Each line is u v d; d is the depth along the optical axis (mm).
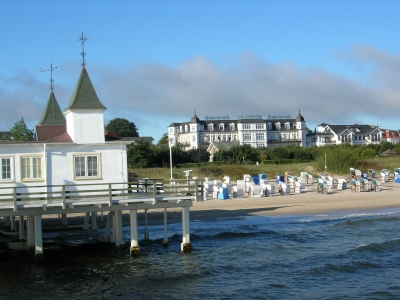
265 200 46281
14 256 26766
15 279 22781
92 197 24719
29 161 24234
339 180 53375
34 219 25719
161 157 75500
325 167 67812
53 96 38656
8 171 23859
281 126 144750
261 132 138125
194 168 68438
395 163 74500
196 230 34406
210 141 137625
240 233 33062
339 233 33500
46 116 37938
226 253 27906
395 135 153375
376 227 35312
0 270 24125
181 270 24406
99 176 25406
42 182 24359
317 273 24422
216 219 38906
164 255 27125
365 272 24688
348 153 71625
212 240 31438
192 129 137250
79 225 36188
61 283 22250
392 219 38000
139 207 25328
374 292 21734
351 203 45156
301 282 23078
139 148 72375
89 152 25281
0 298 20328
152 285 22188
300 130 143750
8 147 23828
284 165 73500
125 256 26578
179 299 20625
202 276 23594
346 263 26016
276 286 22438
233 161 82250
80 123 25516
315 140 146125
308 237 32344
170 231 34219
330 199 46938
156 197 25172
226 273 24203
